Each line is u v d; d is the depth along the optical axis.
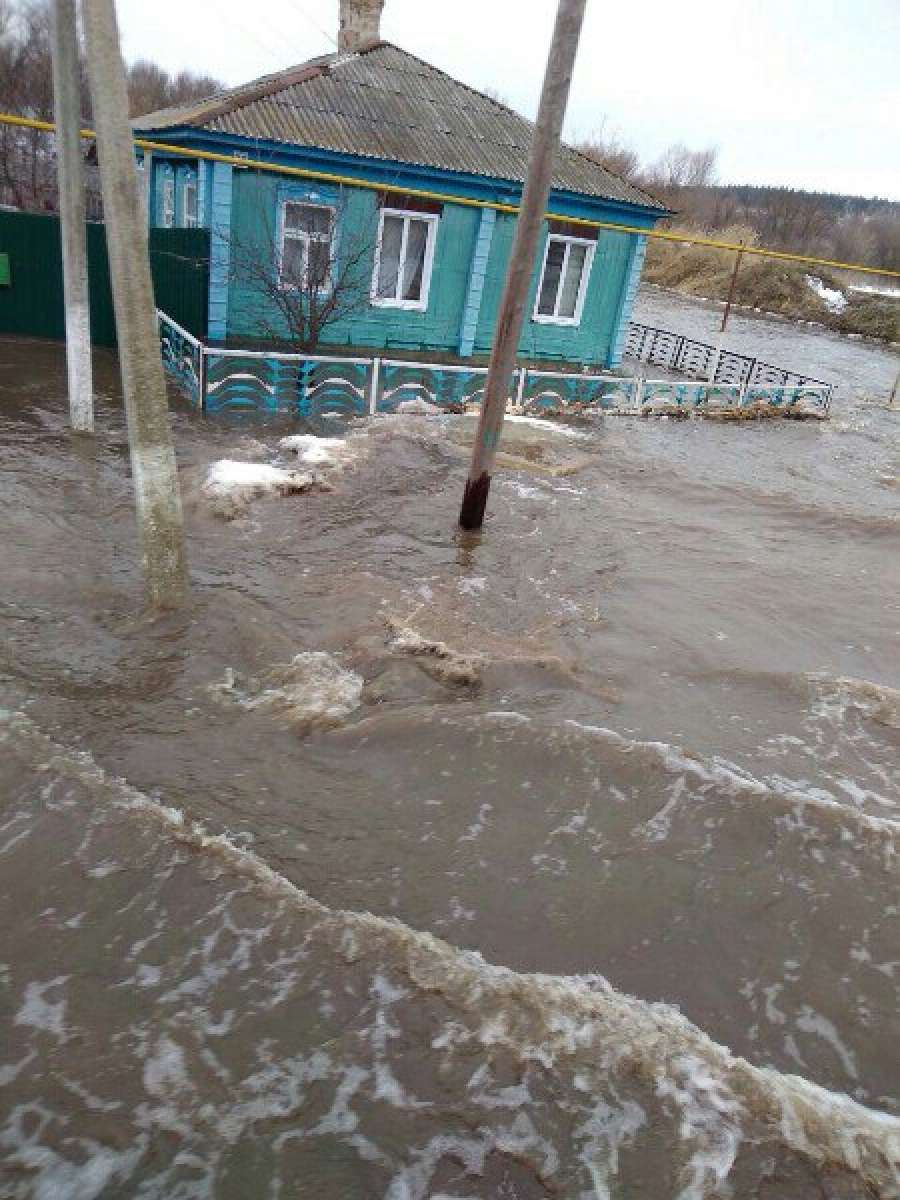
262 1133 2.34
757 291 39.25
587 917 3.28
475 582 6.30
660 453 10.92
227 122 11.42
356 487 7.95
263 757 4.04
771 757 4.45
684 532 7.95
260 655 4.86
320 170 11.98
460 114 13.88
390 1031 2.68
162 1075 2.47
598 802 3.90
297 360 10.24
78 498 6.91
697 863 3.59
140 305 4.60
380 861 3.48
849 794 4.20
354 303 12.07
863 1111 2.61
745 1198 2.29
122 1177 2.21
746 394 14.73
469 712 4.44
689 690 5.07
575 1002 2.87
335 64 13.74
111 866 3.22
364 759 4.10
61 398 9.80
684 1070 2.65
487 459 6.92
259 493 7.25
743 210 53.09
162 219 14.57
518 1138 2.39
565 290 14.45
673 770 4.06
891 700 5.04
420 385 11.19
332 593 5.81
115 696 4.37
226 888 3.17
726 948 3.20
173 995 2.73
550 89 5.71
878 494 10.33
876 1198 2.34
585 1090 2.55
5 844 3.27
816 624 6.22
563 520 7.87
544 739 4.20
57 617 5.05
